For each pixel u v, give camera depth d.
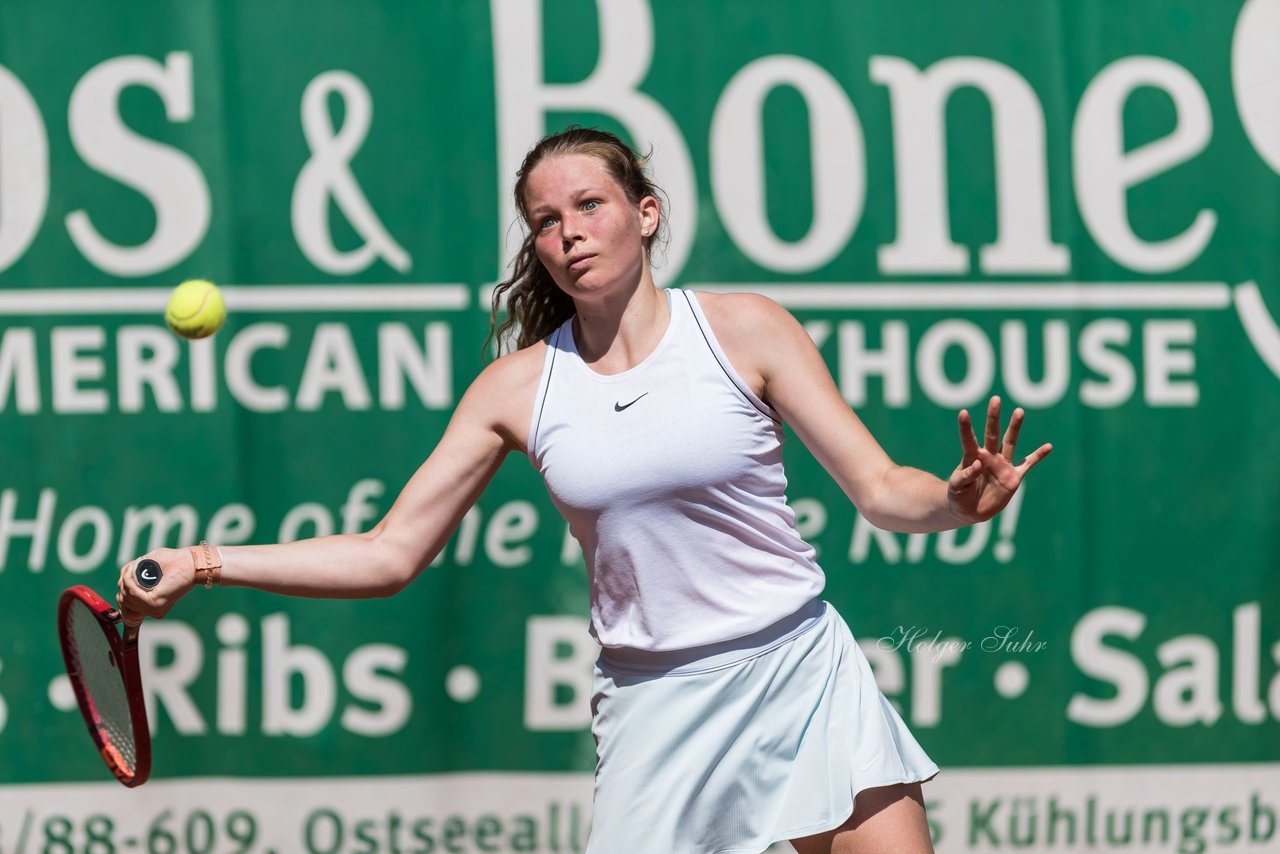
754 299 7.71
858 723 7.70
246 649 14.17
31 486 14.14
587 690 14.35
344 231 14.30
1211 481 14.67
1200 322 14.71
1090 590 14.59
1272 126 14.78
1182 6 14.76
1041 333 14.60
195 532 14.20
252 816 14.16
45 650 14.14
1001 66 14.66
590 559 7.86
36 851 14.09
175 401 14.20
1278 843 14.63
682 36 14.49
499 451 8.02
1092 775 14.55
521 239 14.36
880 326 14.53
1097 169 14.67
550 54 14.44
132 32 14.25
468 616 14.30
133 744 8.42
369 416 14.30
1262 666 14.66
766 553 7.68
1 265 14.14
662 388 7.49
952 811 14.51
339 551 7.83
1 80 14.16
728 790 7.71
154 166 14.25
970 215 14.60
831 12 14.56
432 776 14.27
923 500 6.91
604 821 7.88
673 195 14.47
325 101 14.31
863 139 14.56
